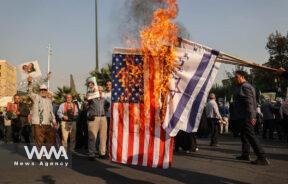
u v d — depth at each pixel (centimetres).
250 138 923
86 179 736
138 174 789
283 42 4081
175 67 654
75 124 1291
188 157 1062
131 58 664
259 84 3838
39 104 977
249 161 985
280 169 855
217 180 730
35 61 1082
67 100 1258
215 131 1391
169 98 654
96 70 1820
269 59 4181
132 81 667
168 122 651
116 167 880
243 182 714
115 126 673
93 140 998
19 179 734
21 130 1338
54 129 998
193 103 650
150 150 666
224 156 1088
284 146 1428
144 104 665
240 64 661
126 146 671
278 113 1720
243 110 930
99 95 1015
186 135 1163
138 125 669
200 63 652
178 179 738
